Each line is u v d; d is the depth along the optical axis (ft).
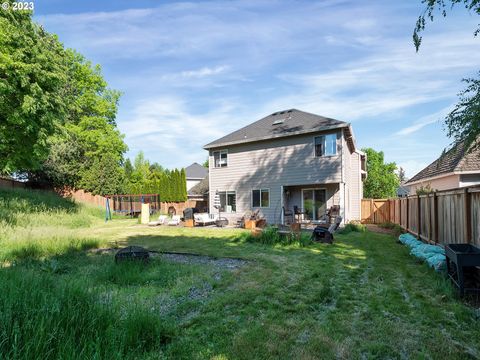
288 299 15.46
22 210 48.73
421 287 17.34
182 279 18.88
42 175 81.20
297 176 58.95
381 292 16.51
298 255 27.30
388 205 63.31
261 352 10.19
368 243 34.35
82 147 92.38
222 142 68.13
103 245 32.58
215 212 69.97
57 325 9.37
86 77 92.99
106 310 11.32
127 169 165.48
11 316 9.21
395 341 11.00
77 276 18.86
